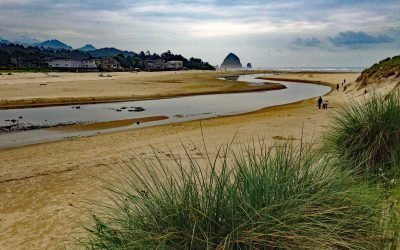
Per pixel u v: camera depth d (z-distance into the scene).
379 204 3.71
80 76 88.88
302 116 22.72
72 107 32.56
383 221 3.43
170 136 16.94
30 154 14.38
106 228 3.28
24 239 6.03
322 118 20.12
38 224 6.64
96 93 43.44
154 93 45.72
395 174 4.93
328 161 4.14
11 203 8.04
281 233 2.77
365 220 3.34
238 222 2.83
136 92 46.25
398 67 30.38
